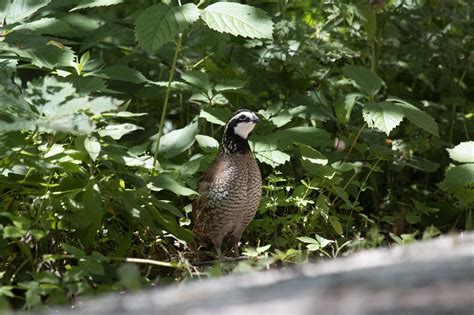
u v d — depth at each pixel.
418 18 14.28
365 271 5.42
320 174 11.51
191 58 13.99
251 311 4.81
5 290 7.76
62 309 7.81
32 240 9.40
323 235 11.62
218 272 8.35
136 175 9.88
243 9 10.38
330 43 13.19
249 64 13.48
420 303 4.71
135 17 13.39
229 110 12.13
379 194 13.69
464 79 14.88
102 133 9.80
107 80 13.05
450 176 11.62
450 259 5.47
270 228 11.54
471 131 14.16
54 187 9.73
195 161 11.39
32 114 8.38
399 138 14.09
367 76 11.80
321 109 12.75
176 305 5.09
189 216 12.07
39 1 10.66
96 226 9.59
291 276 5.62
